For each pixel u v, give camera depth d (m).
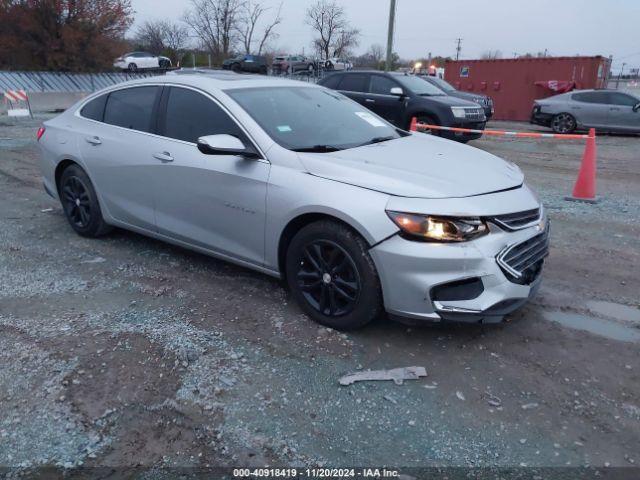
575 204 7.36
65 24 28.44
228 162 4.02
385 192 3.34
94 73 29.67
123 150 4.79
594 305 4.18
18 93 18.89
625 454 2.61
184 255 5.09
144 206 4.77
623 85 45.94
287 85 4.79
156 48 53.34
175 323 3.78
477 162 3.97
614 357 3.43
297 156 3.74
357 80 13.13
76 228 5.57
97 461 2.55
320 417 2.85
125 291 4.30
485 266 3.21
